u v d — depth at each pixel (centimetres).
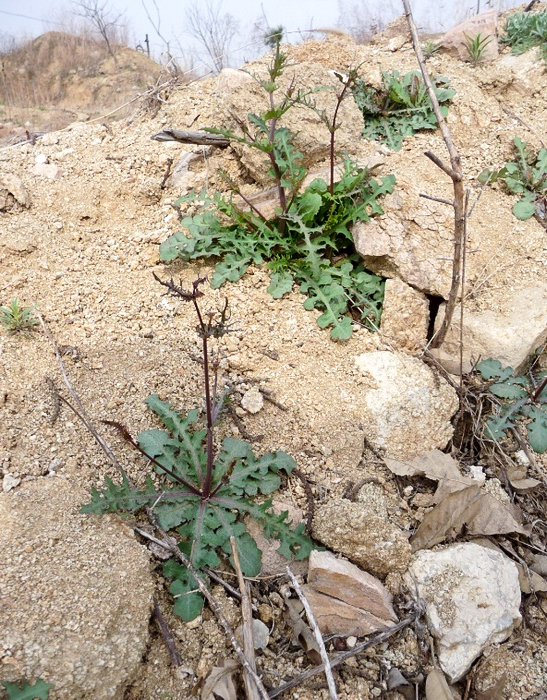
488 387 82
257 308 85
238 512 67
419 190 93
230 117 96
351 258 92
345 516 65
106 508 62
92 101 258
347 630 61
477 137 107
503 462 80
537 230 95
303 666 59
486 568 65
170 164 100
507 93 116
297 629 61
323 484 71
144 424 72
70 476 66
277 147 91
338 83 100
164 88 119
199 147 100
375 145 102
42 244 89
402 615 63
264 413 75
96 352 77
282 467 69
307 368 80
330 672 53
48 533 60
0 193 91
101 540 60
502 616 63
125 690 54
